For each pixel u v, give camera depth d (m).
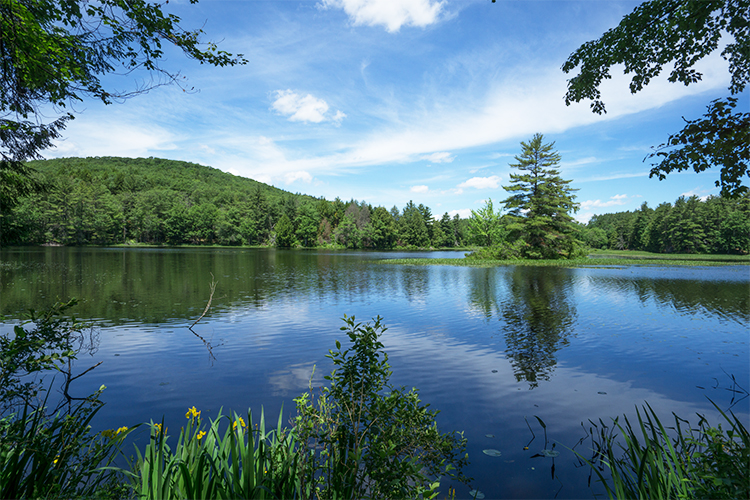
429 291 20.08
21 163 5.59
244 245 107.69
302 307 14.92
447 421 5.34
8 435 2.50
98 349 8.92
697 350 9.27
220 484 2.40
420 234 119.12
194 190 125.50
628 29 5.43
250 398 6.02
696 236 81.19
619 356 8.71
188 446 2.92
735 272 33.12
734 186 4.04
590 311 14.52
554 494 3.60
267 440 3.49
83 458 2.78
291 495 2.62
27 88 5.00
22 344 2.70
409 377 7.24
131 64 5.01
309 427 2.91
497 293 19.44
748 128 3.74
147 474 2.49
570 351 9.12
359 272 31.38
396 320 12.70
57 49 4.79
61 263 33.66
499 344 9.77
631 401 6.15
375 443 2.65
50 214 79.00
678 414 5.67
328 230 115.19
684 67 5.35
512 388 6.67
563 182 50.50
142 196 100.31
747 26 4.59
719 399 6.25
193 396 6.07
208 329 11.03
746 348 9.46
